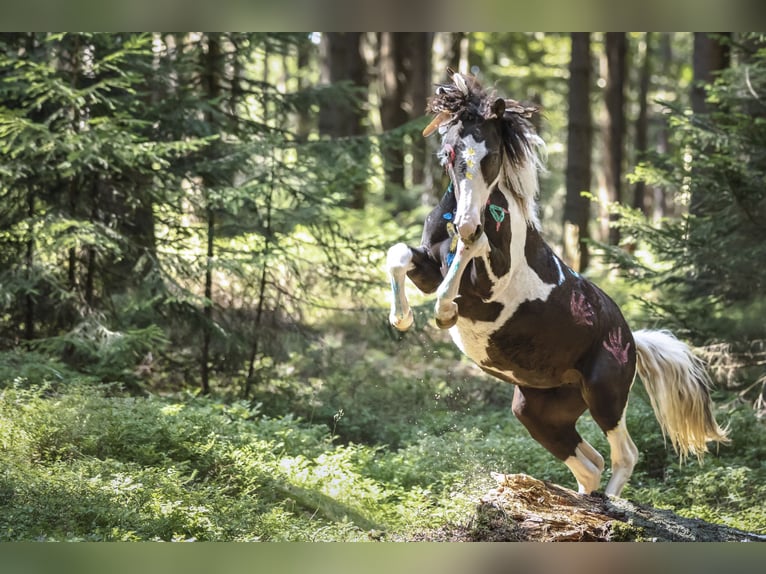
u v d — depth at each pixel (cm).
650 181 1158
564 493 652
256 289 1209
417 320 1203
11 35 1094
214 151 1191
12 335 1116
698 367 738
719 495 851
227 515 658
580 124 1792
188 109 1153
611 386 665
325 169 1187
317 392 1166
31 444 734
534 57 3011
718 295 1145
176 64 1166
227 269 1116
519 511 613
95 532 591
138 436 780
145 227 1159
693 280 1155
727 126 1108
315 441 925
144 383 1109
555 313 637
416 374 1322
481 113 576
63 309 1109
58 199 1106
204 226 1204
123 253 1102
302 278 1284
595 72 3300
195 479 752
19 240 1077
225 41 1207
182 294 1097
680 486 884
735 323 1116
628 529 597
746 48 1209
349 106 1339
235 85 1252
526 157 605
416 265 604
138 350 1081
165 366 1186
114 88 1128
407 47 2403
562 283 645
